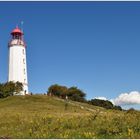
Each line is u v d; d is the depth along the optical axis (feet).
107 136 86.02
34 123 110.83
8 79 493.36
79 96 483.10
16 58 492.95
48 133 92.53
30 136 90.48
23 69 493.77
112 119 106.32
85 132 88.79
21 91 440.45
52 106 309.63
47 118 116.67
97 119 109.19
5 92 419.54
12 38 500.33
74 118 113.91
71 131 93.86
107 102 458.91
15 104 335.88
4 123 120.47
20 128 106.63
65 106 309.42
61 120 110.93
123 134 87.66
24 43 501.56
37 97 366.02
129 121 99.96
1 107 315.78
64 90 496.23
